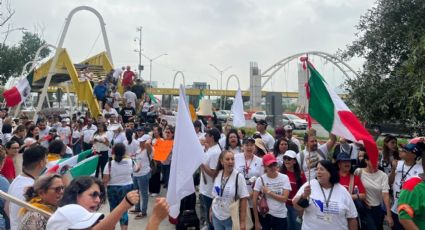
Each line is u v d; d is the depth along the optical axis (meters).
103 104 18.70
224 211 5.76
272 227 6.16
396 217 6.12
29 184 4.30
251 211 6.62
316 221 4.77
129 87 20.05
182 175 3.80
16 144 6.59
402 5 8.54
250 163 6.90
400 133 9.55
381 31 8.83
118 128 11.46
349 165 6.00
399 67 8.50
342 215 4.72
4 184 5.14
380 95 8.73
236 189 5.68
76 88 20.22
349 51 9.49
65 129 14.70
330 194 4.79
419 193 3.90
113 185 7.19
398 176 6.16
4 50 40.66
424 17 8.26
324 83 5.32
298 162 6.84
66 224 2.63
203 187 6.86
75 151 14.73
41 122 12.72
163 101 26.78
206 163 6.74
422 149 5.96
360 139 5.10
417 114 8.01
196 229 7.61
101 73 23.91
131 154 10.42
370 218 6.05
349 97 9.37
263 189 6.14
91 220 2.66
